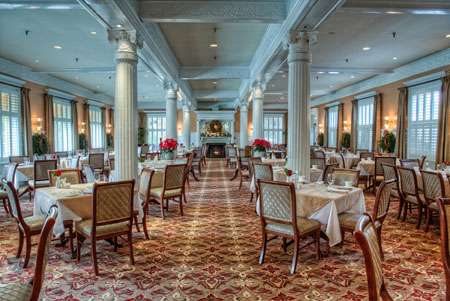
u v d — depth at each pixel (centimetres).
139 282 278
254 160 675
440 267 312
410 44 809
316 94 1719
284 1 532
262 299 249
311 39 528
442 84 876
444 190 399
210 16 523
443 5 511
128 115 513
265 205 315
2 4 450
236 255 342
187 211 548
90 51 836
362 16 616
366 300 246
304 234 307
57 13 572
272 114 2194
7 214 518
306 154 535
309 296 254
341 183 437
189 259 331
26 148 1024
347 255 341
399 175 488
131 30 507
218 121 2106
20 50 827
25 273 299
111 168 661
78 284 274
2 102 934
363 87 1338
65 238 390
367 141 1322
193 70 1049
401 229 442
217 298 251
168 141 701
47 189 376
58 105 1277
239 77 1055
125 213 311
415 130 1021
